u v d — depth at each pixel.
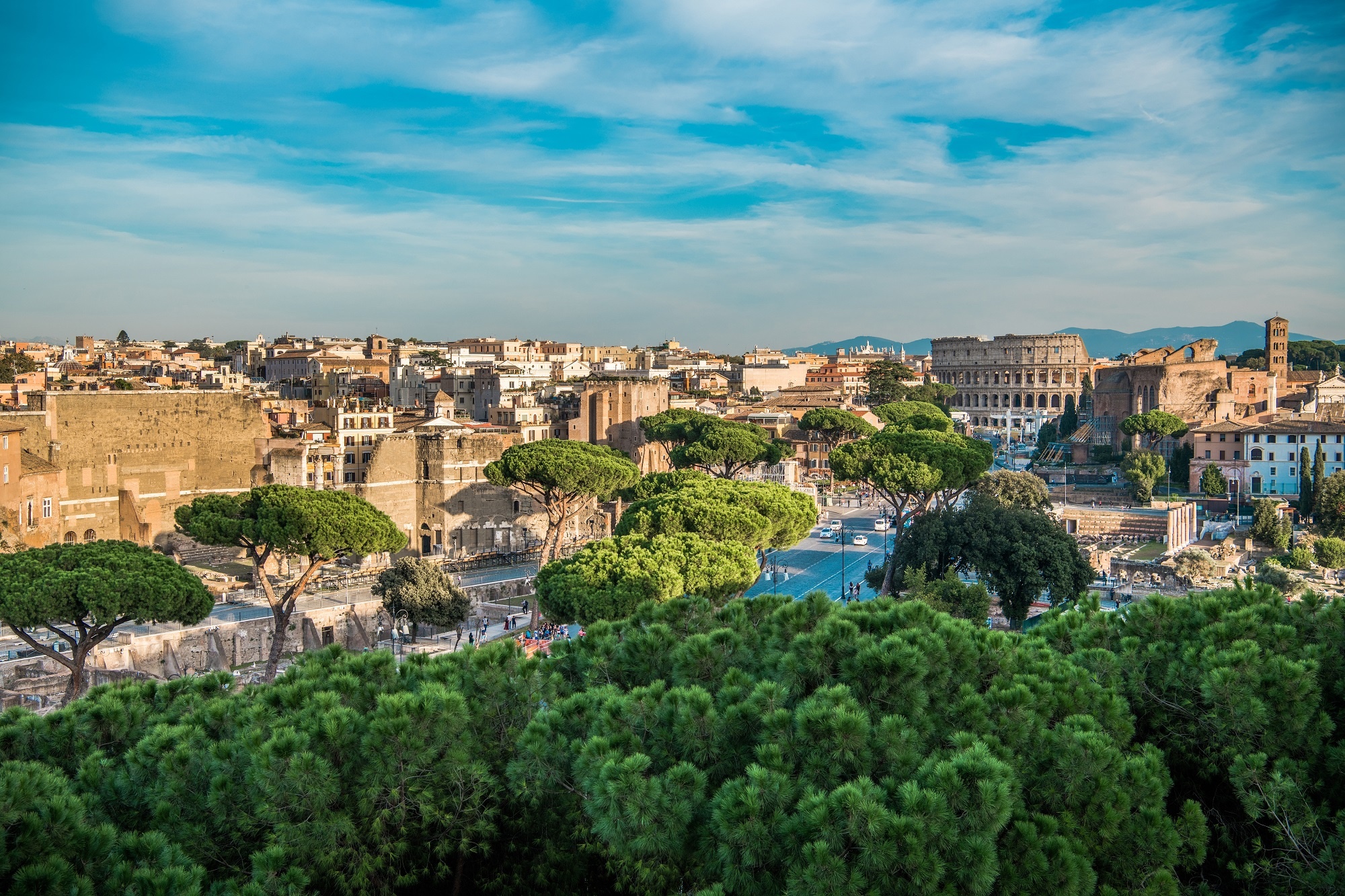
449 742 35.69
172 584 71.38
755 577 73.75
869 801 28.08
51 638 90.69
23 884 28.08
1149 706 38.25
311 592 115.62
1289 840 32.62
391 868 35.16
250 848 34.16
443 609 99.88
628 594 64.88
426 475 153.75
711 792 32.78
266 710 37.31
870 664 34.28
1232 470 194.75
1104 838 30.72
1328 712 36.31
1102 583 129.38
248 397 154.25
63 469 127.62
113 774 35.16
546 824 37.69
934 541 104.94
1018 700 33.03
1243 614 39.31
